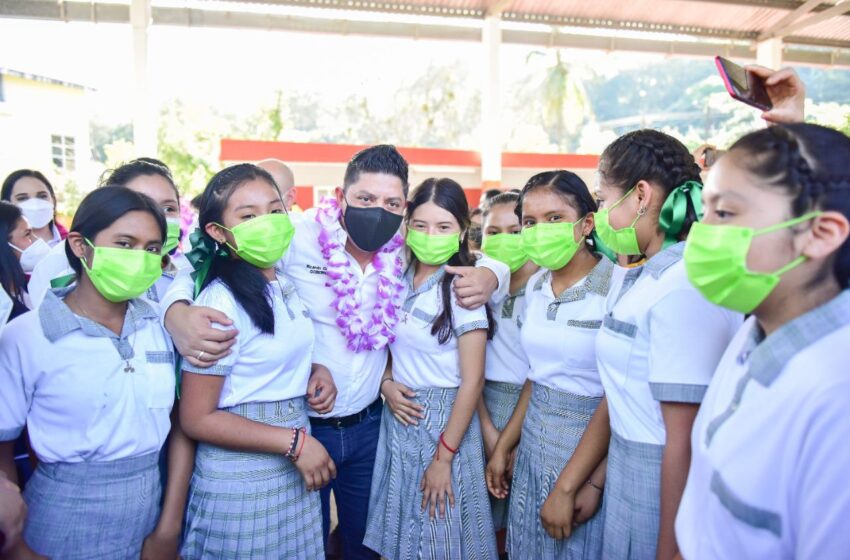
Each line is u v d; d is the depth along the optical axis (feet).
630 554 4.88
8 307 4.79
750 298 3.24
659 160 4.87
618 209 5.05
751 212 3.12
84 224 5.13
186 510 5.86
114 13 28.66
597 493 5.73
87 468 5.13
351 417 7.14
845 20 37.68
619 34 35.76
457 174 42.83
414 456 6.79
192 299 5.73
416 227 6.79
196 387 5.34
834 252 3.03
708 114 106.22
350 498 7.50
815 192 2.96
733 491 3.17
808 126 3.15
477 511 6.76
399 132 115.34
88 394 5.08
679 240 4.85
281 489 5.79
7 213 9.50
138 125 28.53
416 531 6.66
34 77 46.16
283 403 5.90
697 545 3.43
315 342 7.02
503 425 7.52
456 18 32.76
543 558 6.11
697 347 4.28
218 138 70.44
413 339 6.74
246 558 5.61
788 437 2.95
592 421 5.70
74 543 5.10
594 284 6.00
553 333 6.06
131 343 5.41
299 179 39.37
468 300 6.43
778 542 3.04
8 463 5.34
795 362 2.98
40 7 28.14
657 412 4.73
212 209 5.74
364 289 7.04
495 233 7.93
